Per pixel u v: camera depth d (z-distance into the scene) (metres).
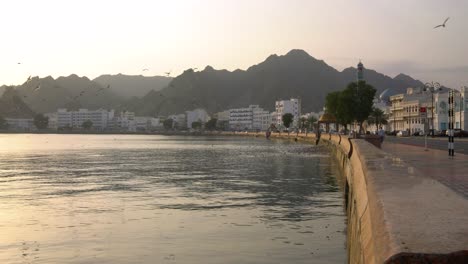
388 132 175.12
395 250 4.61
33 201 31.92
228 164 66.94
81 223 23.95
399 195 8.38
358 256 8.95
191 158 81.56
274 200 31.75
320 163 67.62
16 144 157.75
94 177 49.19
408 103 175.25
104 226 23.14
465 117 137.75
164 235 21.05
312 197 33.22
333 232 21.48
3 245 19.36
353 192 18.64
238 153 97.12
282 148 120.06
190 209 28.16
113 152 104.19
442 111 147.50
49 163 70.81
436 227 5.58
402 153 40.06
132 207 29.06
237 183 42.56
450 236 5.09
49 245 19.33
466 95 137.88
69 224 23.69
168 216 25.80
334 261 16.77
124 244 19.41
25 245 19.34
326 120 138.12
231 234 21.19
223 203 30.53
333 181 44.03
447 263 4.38
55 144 158.25
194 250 18.38
